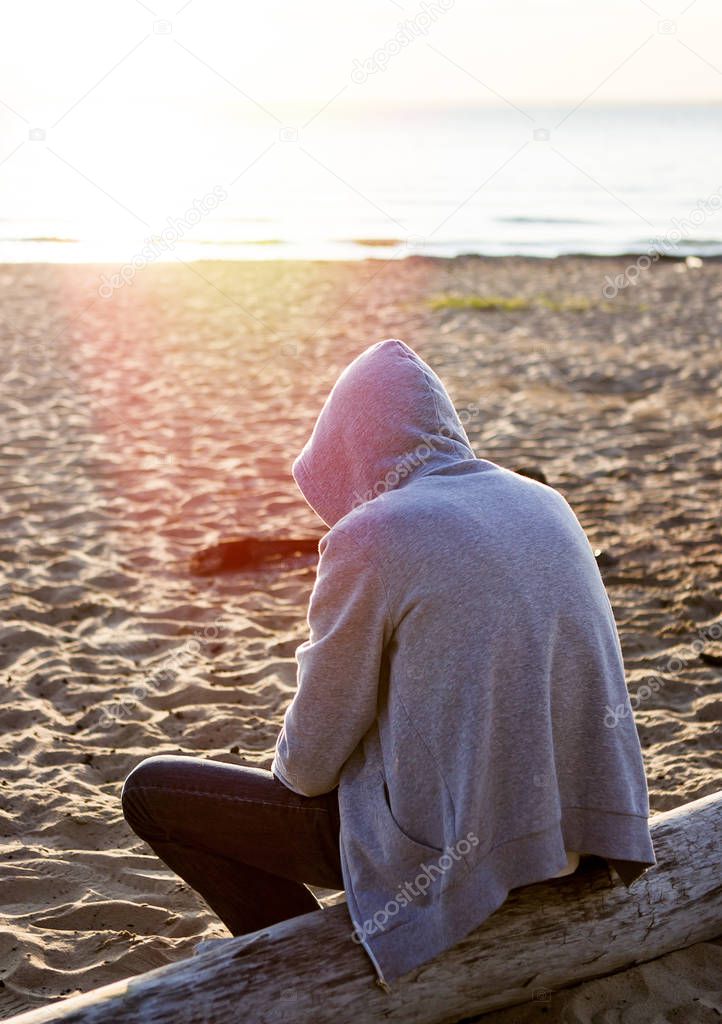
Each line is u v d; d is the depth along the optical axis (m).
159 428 8.75
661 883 2.33
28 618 4.90
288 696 4.20
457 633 1.92
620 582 5.36
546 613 1.95
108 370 11.04
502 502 2.03
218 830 2.23
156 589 5.35
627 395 10.06
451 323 14.28
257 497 6.89
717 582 5.30
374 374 2.13
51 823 3.29
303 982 2.01
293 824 2.19
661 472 7.39
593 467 7.49
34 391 9.97
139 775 2.25
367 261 21.47
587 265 21.62
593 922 2.23
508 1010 2.27
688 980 2.38
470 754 1.90
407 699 1.96
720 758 3.69
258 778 2.22
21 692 4.16
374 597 1.95
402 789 1.96
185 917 2.83
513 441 8.23
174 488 7.07
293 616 5.02
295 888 2.31
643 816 2.05
